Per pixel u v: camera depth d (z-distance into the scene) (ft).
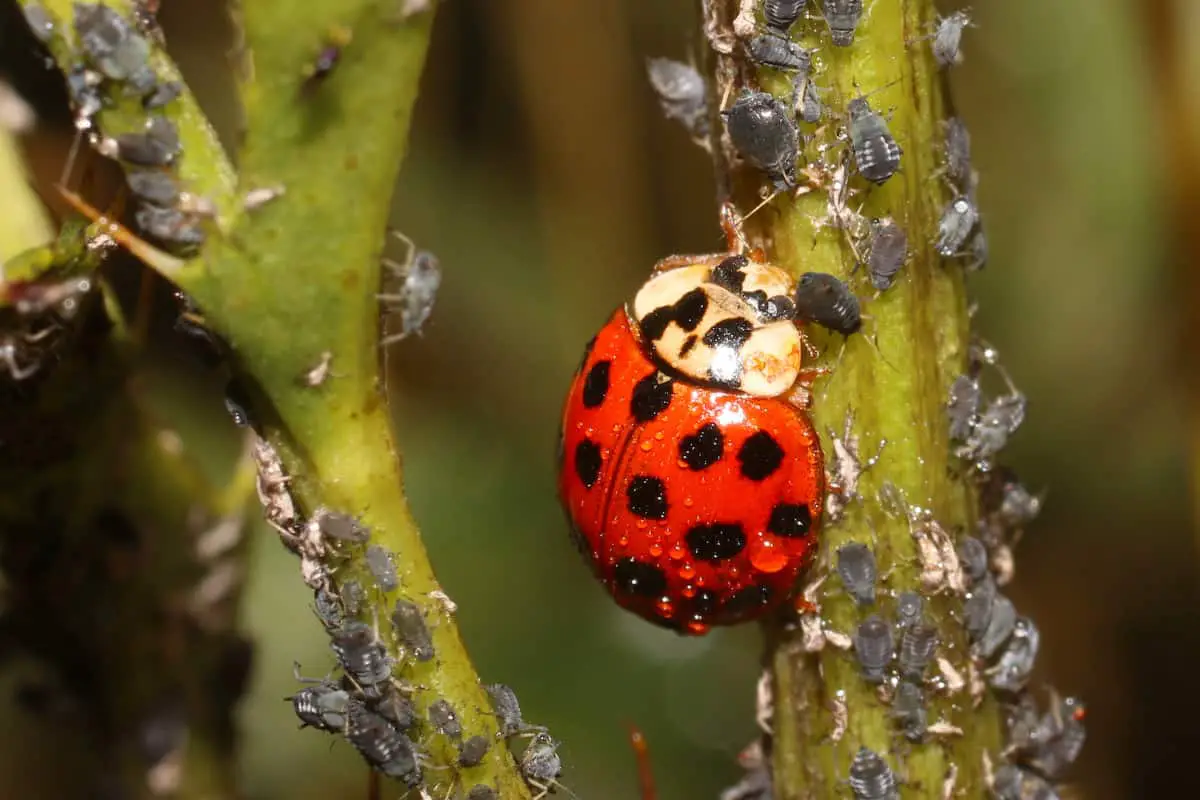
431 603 0.26
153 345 0.38
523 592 0.39
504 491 0.41
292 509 0.26
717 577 0.27
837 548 0.27
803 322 0.27
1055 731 0.28
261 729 0.36
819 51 0.26
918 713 0.27
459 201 0.43
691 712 0.39
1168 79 0.33
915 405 0.27
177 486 0.29
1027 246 0.39
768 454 0.27
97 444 0.28
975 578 0.27
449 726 0.26
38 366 0.27
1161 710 0.39
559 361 0.42
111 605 0.29
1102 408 0.39
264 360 0.25
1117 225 0.38
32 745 0.33
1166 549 0.39
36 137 0.30
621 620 0.40
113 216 0.26
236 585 0.29
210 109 0.39
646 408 0.28
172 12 0.39
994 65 0.39
